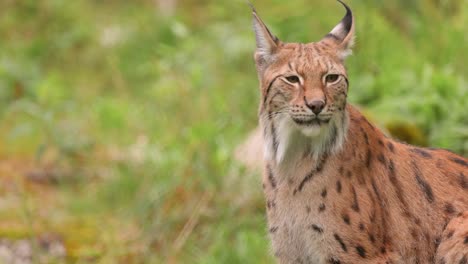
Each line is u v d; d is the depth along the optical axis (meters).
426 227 10.29
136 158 16.14
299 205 10.05
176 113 16.28
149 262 13.23
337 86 9.77
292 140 9.98
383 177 10.16
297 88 9.73
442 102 15.10
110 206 15.09
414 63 16.77
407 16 18.36
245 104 16.75
